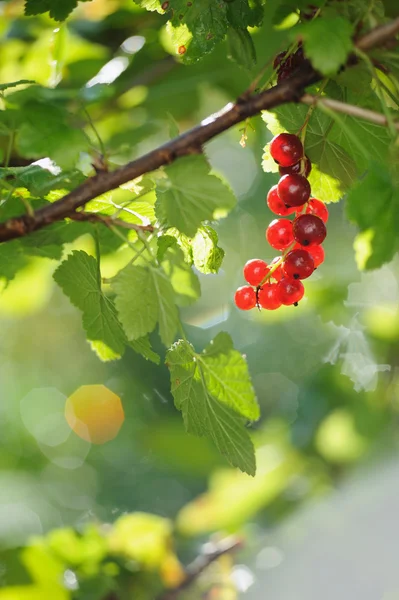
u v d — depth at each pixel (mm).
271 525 961
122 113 961
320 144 691
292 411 1174
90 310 699
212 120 653
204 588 833
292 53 669
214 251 689
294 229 675
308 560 860
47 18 886
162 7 694
